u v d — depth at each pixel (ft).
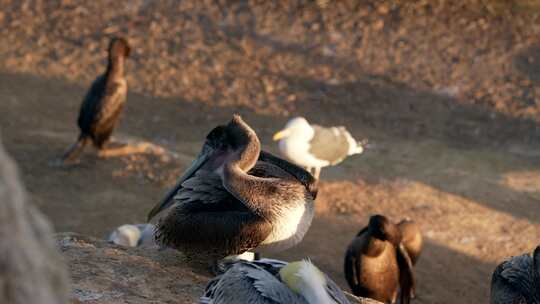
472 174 57.62
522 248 48.11
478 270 45.39
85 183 52.49
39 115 63.31
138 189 52.26
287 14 78.89
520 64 73.92
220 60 73.31
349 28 77.46
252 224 26.20
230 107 67.36
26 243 8.86
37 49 73.51
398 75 72.33
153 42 75.20
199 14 78.89
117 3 80.23
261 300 19.90
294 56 74.33
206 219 26.45
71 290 24.34
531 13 79.97
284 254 44.68
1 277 8.63
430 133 64.75
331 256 45.11
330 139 51.13
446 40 76.38
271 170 28.60
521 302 29.01
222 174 27.25
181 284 25.93
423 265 45.39
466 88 71.00
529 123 66.64
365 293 38.09
